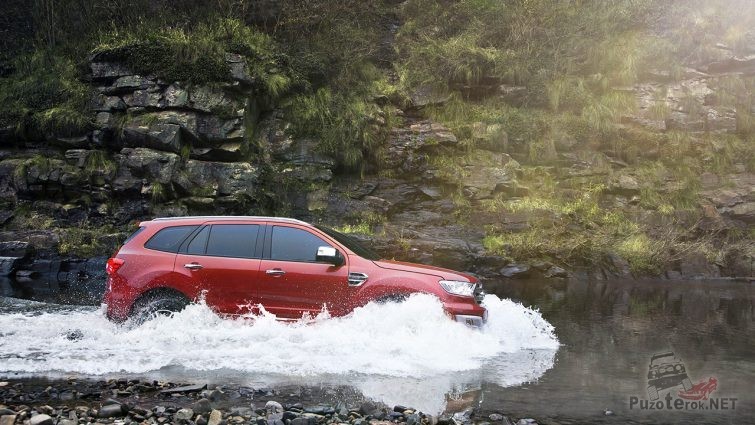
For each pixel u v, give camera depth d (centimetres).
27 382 504
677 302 1091
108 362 570
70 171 1596
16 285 1163
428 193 1769
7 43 1973
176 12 1891
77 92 1691
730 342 732
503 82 2028
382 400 477
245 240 702
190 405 448
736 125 2008
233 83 1642
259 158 1703
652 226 1705
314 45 1938
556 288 1279
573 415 452
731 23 2156
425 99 1962
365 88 1906
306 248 697
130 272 686
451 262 1477
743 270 1549
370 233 1586
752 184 1842
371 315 662
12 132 1667
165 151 1605
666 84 2038
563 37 2086
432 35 2102
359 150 1766
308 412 442
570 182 1839
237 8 1916
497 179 1784
